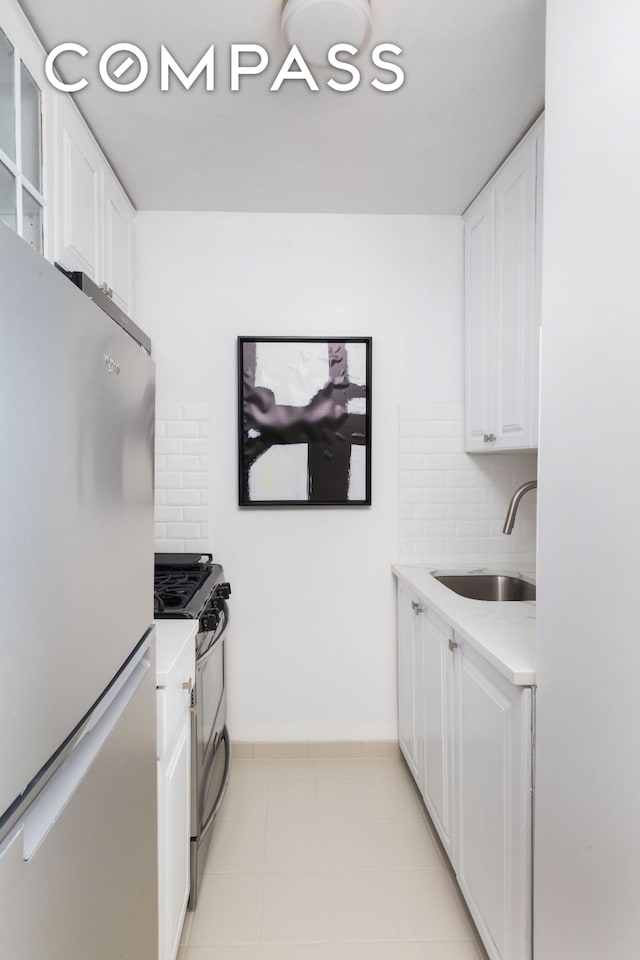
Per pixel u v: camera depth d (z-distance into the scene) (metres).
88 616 0.70
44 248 1.38
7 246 0.50
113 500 0.80
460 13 1.29
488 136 1.78
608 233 0.86
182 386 2.33
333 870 1.71
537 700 1.09
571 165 0.96
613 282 0.85
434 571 2.27
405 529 2.40
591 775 0.90
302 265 2.34
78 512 0.67
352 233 2.35
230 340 2.33
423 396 2.38
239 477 2.32
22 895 0.53
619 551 0.83
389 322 2.37
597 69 0.88
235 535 2.36
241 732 2.38
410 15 1.29
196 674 1.51
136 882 0.91
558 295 1.01
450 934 1.47
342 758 2.38
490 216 2.04
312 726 2.39
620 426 0.83
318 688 2.39
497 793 1.26
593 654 0.90
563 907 0.98
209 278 2.33
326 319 2.35
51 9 1.29
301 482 2.34
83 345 0.68
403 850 1.80
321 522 2.38
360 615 2.39
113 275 1.97
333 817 1.97
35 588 0.56
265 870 1.70
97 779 0.73
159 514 2.34
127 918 0.86
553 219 1.02
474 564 2.41
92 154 1.73
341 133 1.76
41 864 0.57
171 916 1.23
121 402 0.84
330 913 1.54
